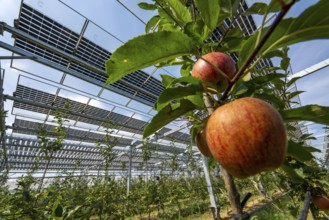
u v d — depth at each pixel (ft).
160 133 45.24
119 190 41.34
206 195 42.80
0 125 22.67
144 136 3.31
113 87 26.27
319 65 24.06
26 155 49.29
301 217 4.55
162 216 37.22
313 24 2.23
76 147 48.93
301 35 2.41
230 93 3.16
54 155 54.34
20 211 15.20
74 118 34.01
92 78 23.80
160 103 3.00
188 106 3.12
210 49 4.33
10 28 17.35
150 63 2.81
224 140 2.30
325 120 2.90
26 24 18.60
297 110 2.89
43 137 22.70
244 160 2.19
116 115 36.19
